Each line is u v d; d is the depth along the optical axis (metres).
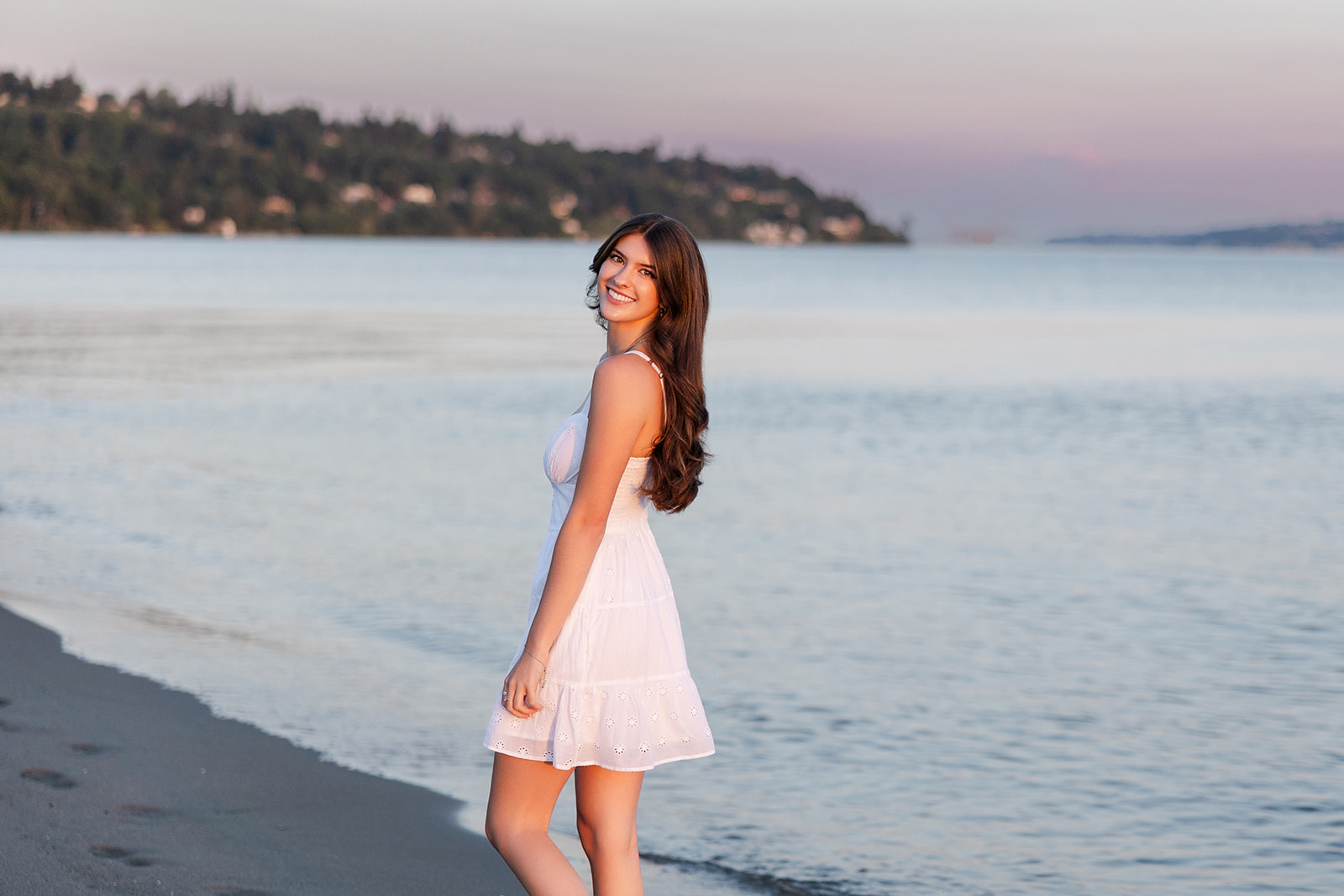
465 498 11.40
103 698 5.39
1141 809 4.82
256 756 4.80
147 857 3.72
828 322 47.22
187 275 75.69
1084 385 24.11
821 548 9.88
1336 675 6.67
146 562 8.58
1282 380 25.31
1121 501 12.15
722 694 6.21
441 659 6.55
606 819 2.78
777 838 4.44
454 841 4.06
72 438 14.30
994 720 5.87
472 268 110.38
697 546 9.93
